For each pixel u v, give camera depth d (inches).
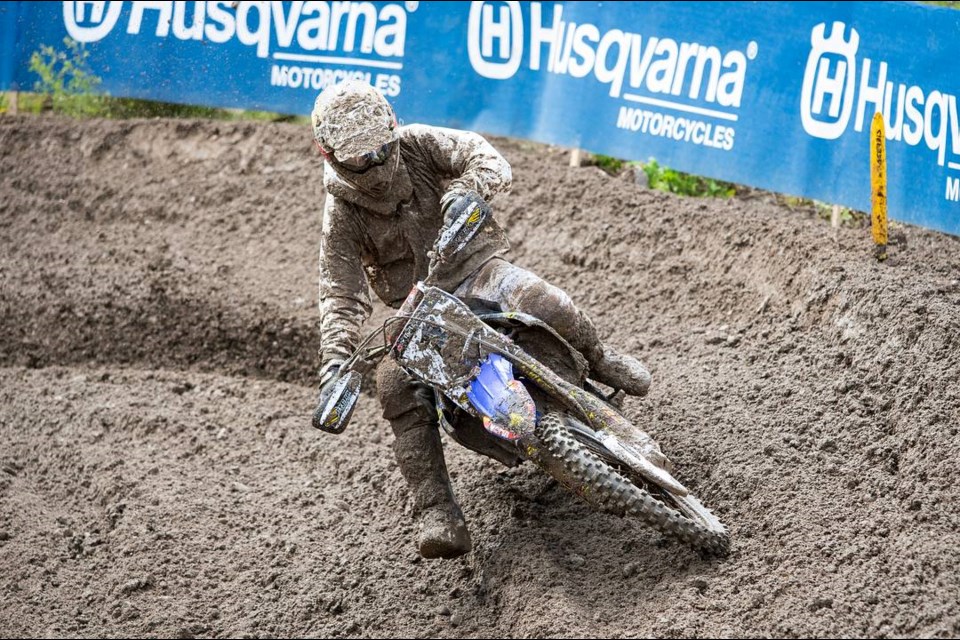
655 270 609.0
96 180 778.8
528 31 700.7
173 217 741.3
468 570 455.8
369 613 448.1
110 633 446.0
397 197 427.8
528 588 423.5
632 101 675.4
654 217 637.3
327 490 522.6
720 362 526.0
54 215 757.9
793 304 546.0
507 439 397.4
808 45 606.5
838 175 600.4
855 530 406.9
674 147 662.5
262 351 637.9
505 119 714.2
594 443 401.4
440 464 437.4
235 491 526.0
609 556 429.1
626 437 404.5
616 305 597.0
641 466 392.2
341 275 441.1
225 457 551.8
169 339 652.7
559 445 389.7
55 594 466.9
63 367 649.0
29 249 723.4
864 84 585.6
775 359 517.0
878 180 548.4
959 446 425.7
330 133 401.7
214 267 683.4
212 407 593.9
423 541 420.8
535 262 642.2
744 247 591.8
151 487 526.0
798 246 565.0
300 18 744.3
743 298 568.4
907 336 482.0
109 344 655.1
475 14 710.5
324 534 492.4
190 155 785.6
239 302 650.8
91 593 465.7
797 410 474.6
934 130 553.6
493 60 711.7
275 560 478.9
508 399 393.1
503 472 493.7
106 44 787.4
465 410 409.1
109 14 784.3
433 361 402.6
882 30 576.1
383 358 446.6
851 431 454.9
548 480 480.1
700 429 476.4
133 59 781.9
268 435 567.2
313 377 624.4
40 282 685.9
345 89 406.6
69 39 796.0
